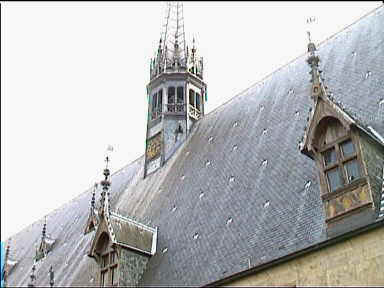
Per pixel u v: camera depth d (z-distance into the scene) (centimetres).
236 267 2228
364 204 1883
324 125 2136
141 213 3378
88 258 3391
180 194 3216
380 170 1983
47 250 4262
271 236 2231
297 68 3391
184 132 4038
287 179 2492
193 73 4472
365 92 2508
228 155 3158
